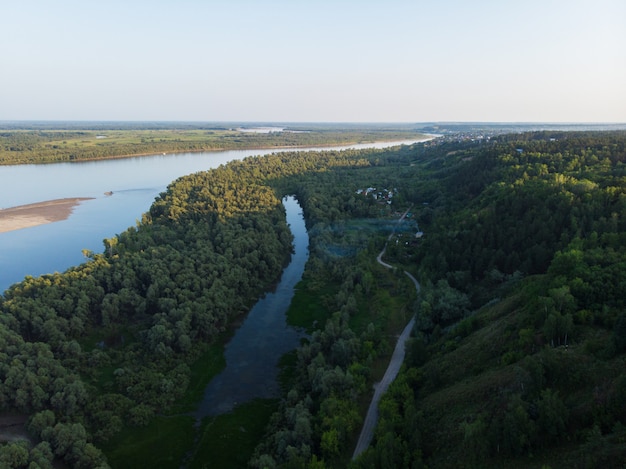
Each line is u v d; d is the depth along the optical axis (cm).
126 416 7650
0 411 7256
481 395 6072
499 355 6838
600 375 5209
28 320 8981
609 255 7575
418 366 8069
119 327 10175
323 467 5769
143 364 8956
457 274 10900
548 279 7750
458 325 8444
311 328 10738
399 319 10275
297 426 6494
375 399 7425
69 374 8100
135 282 10956
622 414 4653
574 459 4500
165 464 6844
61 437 6519
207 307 10288
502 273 10506
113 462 6825
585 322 6328
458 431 5700
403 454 5662
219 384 8725
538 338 6475
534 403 5178
